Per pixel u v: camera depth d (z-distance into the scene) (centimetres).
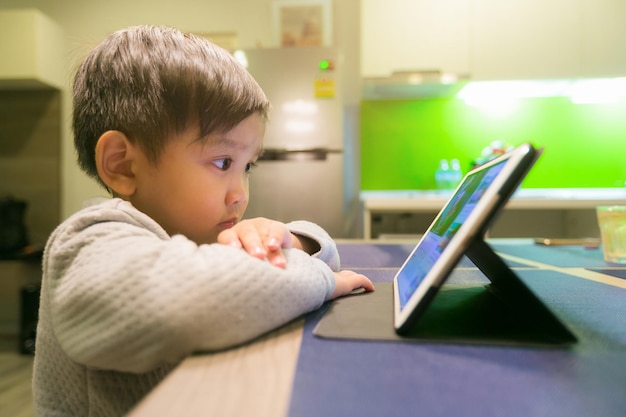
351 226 258
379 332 33
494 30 210
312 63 206
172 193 47
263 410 20
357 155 258
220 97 47
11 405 151
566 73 209
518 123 246
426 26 212
